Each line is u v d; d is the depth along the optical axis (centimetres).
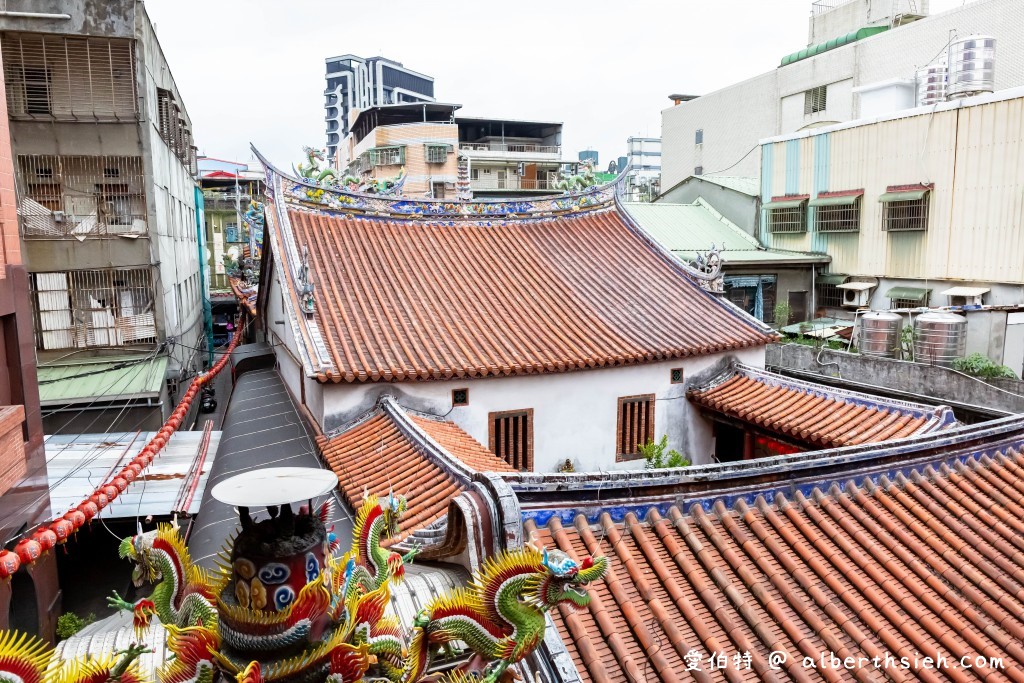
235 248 6588
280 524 425
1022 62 3114
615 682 679
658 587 802
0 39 2550
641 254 2320
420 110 6444
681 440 1984
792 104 4291
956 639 799
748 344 1973
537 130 6944
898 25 3888
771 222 3512
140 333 2703
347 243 2012
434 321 1794
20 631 1308
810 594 826
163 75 3238
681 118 5288
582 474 852
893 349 2409
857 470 1011
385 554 546
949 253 2733
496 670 536
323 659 438
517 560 539
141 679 440
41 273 2573
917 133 2831
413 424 1372
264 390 2283
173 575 455
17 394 1221
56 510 1576
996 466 1109
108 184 2733
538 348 1758
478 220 2262
